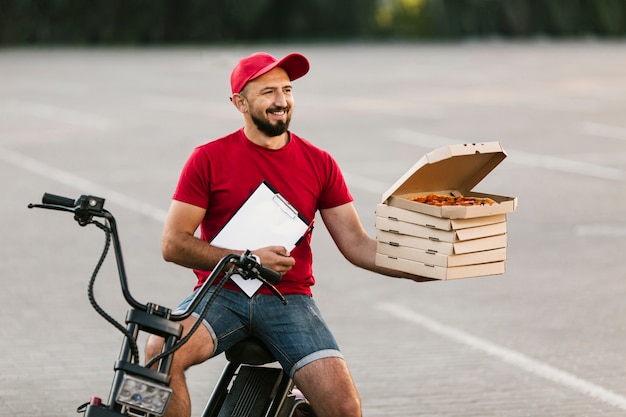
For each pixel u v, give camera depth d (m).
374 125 28.31
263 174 6.02
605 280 12.79
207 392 8.76
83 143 24.91
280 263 5.73
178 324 5.07
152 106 33.03
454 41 79.75
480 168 6.23
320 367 5.80
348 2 77.81
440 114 30.98
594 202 17.81
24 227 15.51
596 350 10.02
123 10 71.12
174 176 20.20
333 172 6.24
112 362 9.47
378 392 8.81
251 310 5.91
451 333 10.54
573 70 48.06
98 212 5.07
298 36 76.38
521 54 61.19
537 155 23.23
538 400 8.67
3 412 8.17
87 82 41.72
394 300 11.84
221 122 29.02
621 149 24.20
